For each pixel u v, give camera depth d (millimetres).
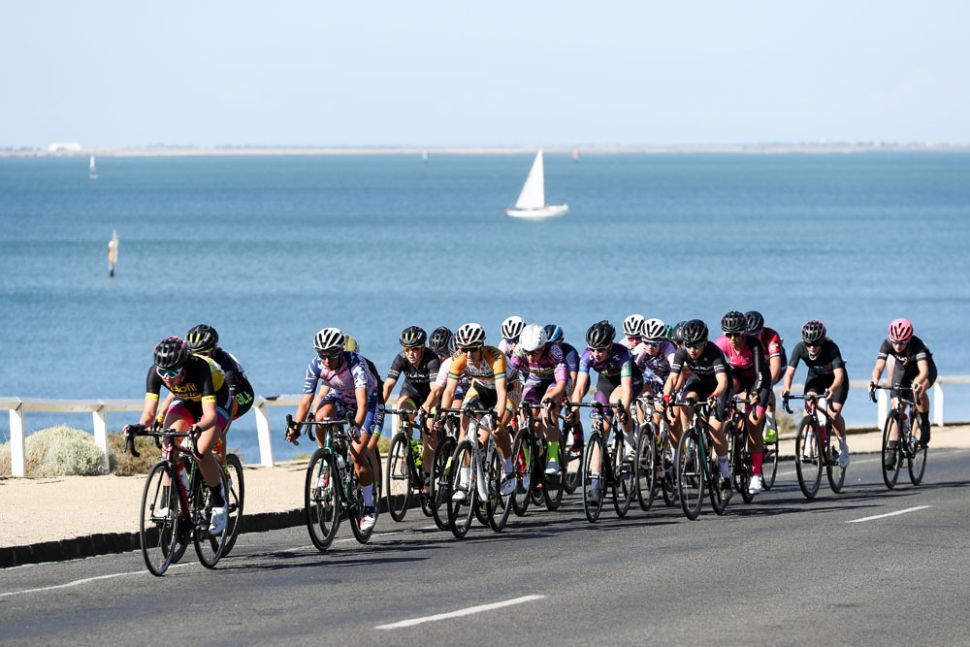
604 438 24000
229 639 13742
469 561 19172
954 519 23484
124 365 82812
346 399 21172
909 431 29031
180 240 199625
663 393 24469
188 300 121688
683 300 121688
